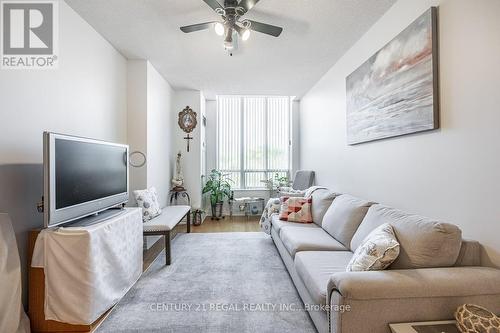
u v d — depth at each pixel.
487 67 1.50
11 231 1.70
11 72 1.85
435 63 1.84
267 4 2.33
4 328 1.61
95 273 1.84
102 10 2.42
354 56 3.09
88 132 2.69
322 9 2.40
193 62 3.66
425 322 1.34
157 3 2.31
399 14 2.24
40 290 1.84
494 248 1.49
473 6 1.57
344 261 2.04
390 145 2.39
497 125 1.45
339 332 1.35
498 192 1.46
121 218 2.25
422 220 1.68
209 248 3.59
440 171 1.83
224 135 6.21
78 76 2.52
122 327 1.87
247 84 4.71
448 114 1.76
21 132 1.91
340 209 2.65
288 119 6.27
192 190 5.15
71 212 1.93
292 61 3.62
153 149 3.86
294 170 5.91
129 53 3.37
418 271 1.44
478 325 1.16
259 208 5.95
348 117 3.18
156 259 3.18
